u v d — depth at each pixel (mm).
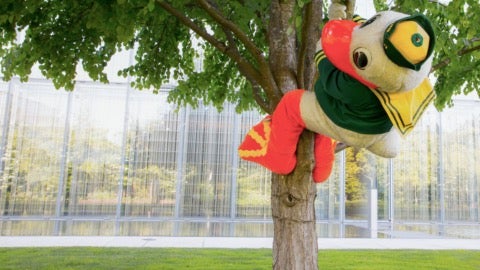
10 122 13547
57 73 4531
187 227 12305
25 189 13469
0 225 11586
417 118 1915
